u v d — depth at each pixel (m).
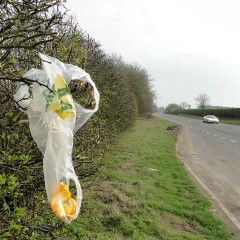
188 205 7.13
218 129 31.61
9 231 2.34
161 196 7.38
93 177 6.26
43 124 2.05
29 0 2.37
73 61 3.24
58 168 1.98
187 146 17.66
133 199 6.72
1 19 2.19
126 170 9.43
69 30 4.37
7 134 2.56
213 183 9.62
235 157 14.48
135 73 38.78
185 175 10.04
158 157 12.34
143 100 40.91
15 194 2.33
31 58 2.80
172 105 114.38
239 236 5.99
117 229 5.36
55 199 1.94
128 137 17.36
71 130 2.08
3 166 2.33
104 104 8.20
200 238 5.61
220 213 7.07
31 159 2.79
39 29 2.22
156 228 5.64
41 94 2.07
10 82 2.56
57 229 3.33
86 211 5.31
